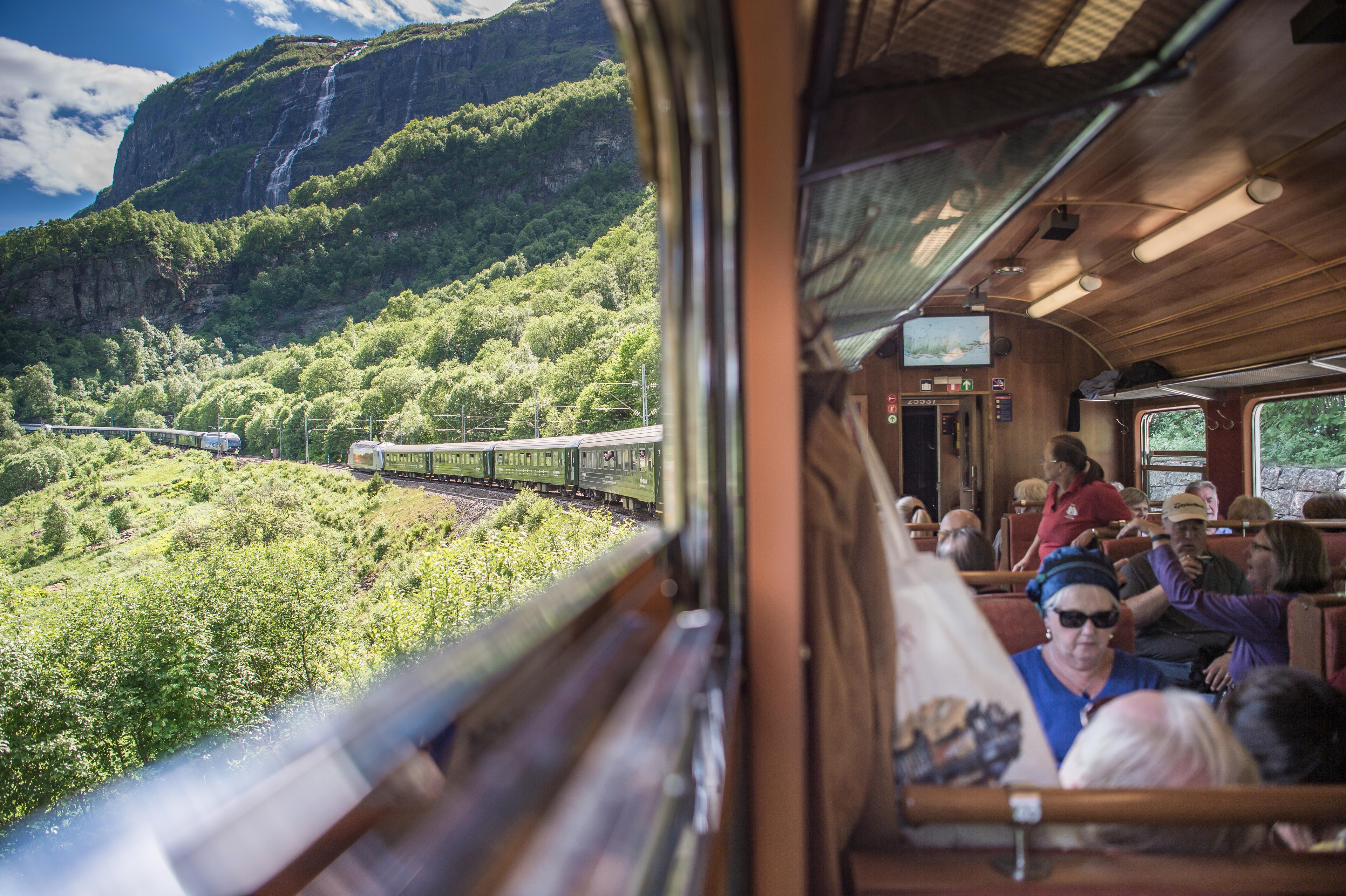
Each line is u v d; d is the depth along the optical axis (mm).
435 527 43250
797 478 1097
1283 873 1319
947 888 1279
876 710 1413
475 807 426
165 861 370
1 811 29219
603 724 630
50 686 31922
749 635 1104
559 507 30875
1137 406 9055
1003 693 1502
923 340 9156
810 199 1482
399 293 199625
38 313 192750
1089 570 2129
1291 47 3555
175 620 34812
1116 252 6820
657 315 86188
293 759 457
